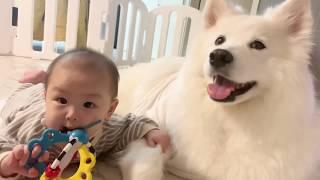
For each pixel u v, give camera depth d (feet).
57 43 12.16
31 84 4.83
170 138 4.03
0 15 10.37
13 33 10.66
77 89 3.24
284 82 3.53
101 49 9.86
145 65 6.26
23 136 3.46
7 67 9.14
